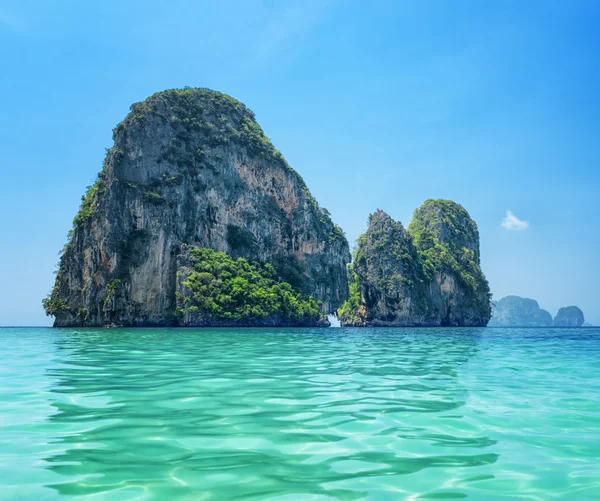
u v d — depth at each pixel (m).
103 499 4.16
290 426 6.72
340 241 96.62
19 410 7.70
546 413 7.61
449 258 131.38
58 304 68.38
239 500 4.15
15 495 4.24
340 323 124.00
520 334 49.81
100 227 68.38
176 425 6.75
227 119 91.12
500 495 4.32
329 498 4.21
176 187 75.94
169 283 72.38
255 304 76.56
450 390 9.87
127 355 17.91
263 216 90.00
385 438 6.14
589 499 4.24
